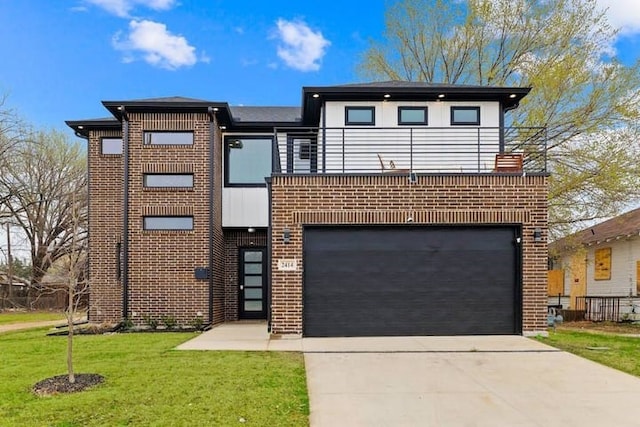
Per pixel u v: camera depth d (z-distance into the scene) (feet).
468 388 20.77
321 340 32.17
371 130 40.47
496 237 34.27
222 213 47.67
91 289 45.29
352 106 40.83
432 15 68.28
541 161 49.88
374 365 24.95
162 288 41.73
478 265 34.06
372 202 33.78
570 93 54.90
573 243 56.34
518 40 60.90
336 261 33.99
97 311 45.32
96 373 22.36
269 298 35.35
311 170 43.27
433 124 40.86
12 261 92.63
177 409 17.25
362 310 33.76
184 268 41.96
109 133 46.70
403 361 25.90
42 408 17.21
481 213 33.68
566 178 53.52
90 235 45.88
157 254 41.98
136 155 42.52
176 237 42.19
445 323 33.71
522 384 21.38
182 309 41.63
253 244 49.52
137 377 21.71
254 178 48.32
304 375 22.53
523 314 33.42
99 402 17.92
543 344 30.40
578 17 56.59
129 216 42.09
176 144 42.96
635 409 18.06
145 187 42.52
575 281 69.41
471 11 63.21
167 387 20.03
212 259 42.50
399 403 18.67
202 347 29.86
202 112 43.01
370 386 21.01
